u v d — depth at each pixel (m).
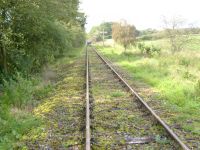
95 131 9.13
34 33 19.42
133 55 39.22
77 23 30.44
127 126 9.54
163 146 7.95
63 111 11.54
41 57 22.92
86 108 11.11
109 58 38.91
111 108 11.76
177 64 25.52
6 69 17.03
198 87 14.59
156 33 36.69
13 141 8.56
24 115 10.95
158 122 9.67
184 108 11.71
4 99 12.75
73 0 23.16
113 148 7.85
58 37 23.12
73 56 42.97
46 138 8.73
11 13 16.48
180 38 32.47
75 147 8.02
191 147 7.83
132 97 13.74
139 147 7.91
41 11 17.95
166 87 15.88
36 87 16.25
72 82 18.44
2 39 14.98
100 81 18.59
